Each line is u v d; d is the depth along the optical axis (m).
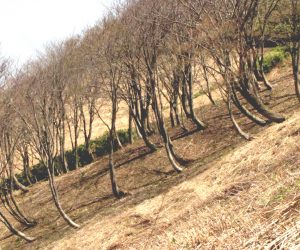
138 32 19.75
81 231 17.27
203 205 10.28
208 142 22.22
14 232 20.42
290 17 19.53
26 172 30.23
